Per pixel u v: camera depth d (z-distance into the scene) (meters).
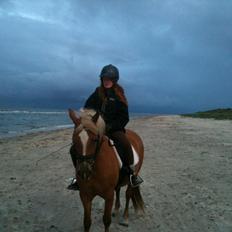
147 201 7.26
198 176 9.59
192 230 5.76
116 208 6.37
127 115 5.67
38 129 32.22
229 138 19.52
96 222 6.07
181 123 37.44
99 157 4.87
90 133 4.62
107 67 5.53
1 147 16.16
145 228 5.84
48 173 10.02
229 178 9.37
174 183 8.78
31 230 5.70
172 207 6.91
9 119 54.56
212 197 7.58
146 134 22.05
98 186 4.91
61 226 5.90
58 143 17.42
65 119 68.56
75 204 7.08
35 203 7.12
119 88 5.66
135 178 5.77
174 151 14.19
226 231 5.73
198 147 15.48
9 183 8.78
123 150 5.43
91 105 5.66
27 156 13.30
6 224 5.94
